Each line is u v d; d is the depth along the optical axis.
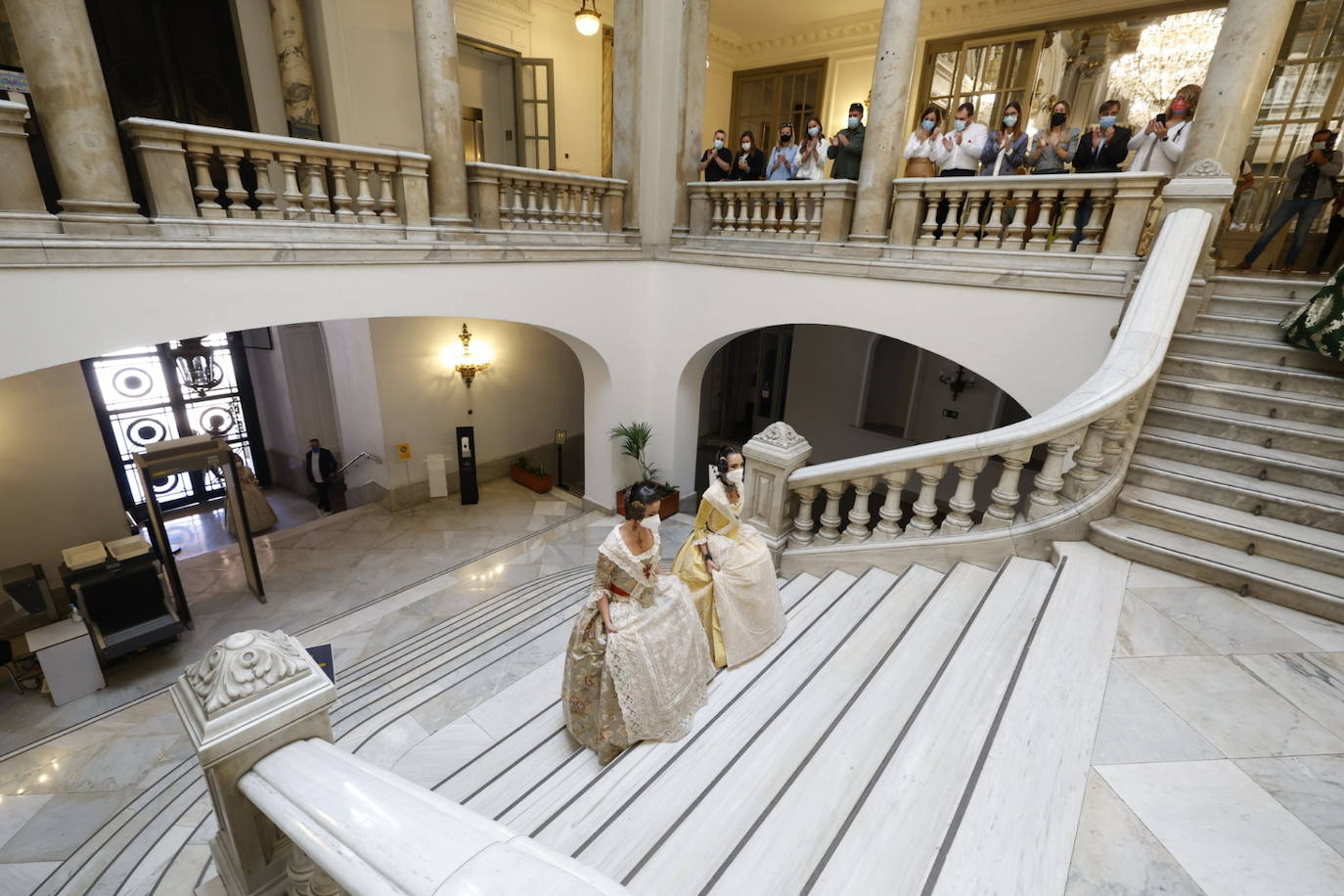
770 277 7.10
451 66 5.82
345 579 7.66
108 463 7.28
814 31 10.70
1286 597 2.97
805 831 2.00
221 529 10.21
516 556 8.26
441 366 9.86
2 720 5.38
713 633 3.67
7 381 6.52
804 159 6.97
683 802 2.48
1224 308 4.62
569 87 10.12
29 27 3.75
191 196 4.55
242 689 1.48
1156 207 5.14
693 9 7.18
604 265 7.62
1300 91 6.82
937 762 2.13
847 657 3.15
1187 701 2.36
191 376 10.48
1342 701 2.38
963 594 3.47
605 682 3.08
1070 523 3.58
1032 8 8.74
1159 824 1.84
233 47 7.03
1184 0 7.81
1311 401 3.69
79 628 5.64
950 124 9.75
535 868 0.90
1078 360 5.11
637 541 3.18
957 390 10.74
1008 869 1.69
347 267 5.39
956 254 5.74
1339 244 5.70
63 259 3.93
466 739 3.86
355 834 1.08
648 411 8.94
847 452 12.10
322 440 11.52
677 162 7.69
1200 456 3.72
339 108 7.62
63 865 4.07
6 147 3.74
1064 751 2.11
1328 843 1.79
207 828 3.31
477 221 6.45
